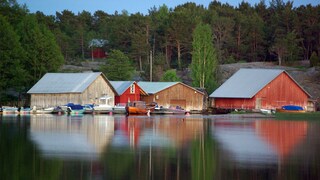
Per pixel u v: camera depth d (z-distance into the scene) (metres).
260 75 116.19
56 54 121.44
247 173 36.22
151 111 106.62
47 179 34.12
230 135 58.62
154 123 76.44
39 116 96.25
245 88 114.06
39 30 120.38
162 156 42.47
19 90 117.12
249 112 108.06
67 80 110.56
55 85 110.19
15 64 112.38
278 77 114.56
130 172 36.22
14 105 118.69
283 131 64.50
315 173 36.31
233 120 86.56
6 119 84.88
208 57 129.12
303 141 53.41
